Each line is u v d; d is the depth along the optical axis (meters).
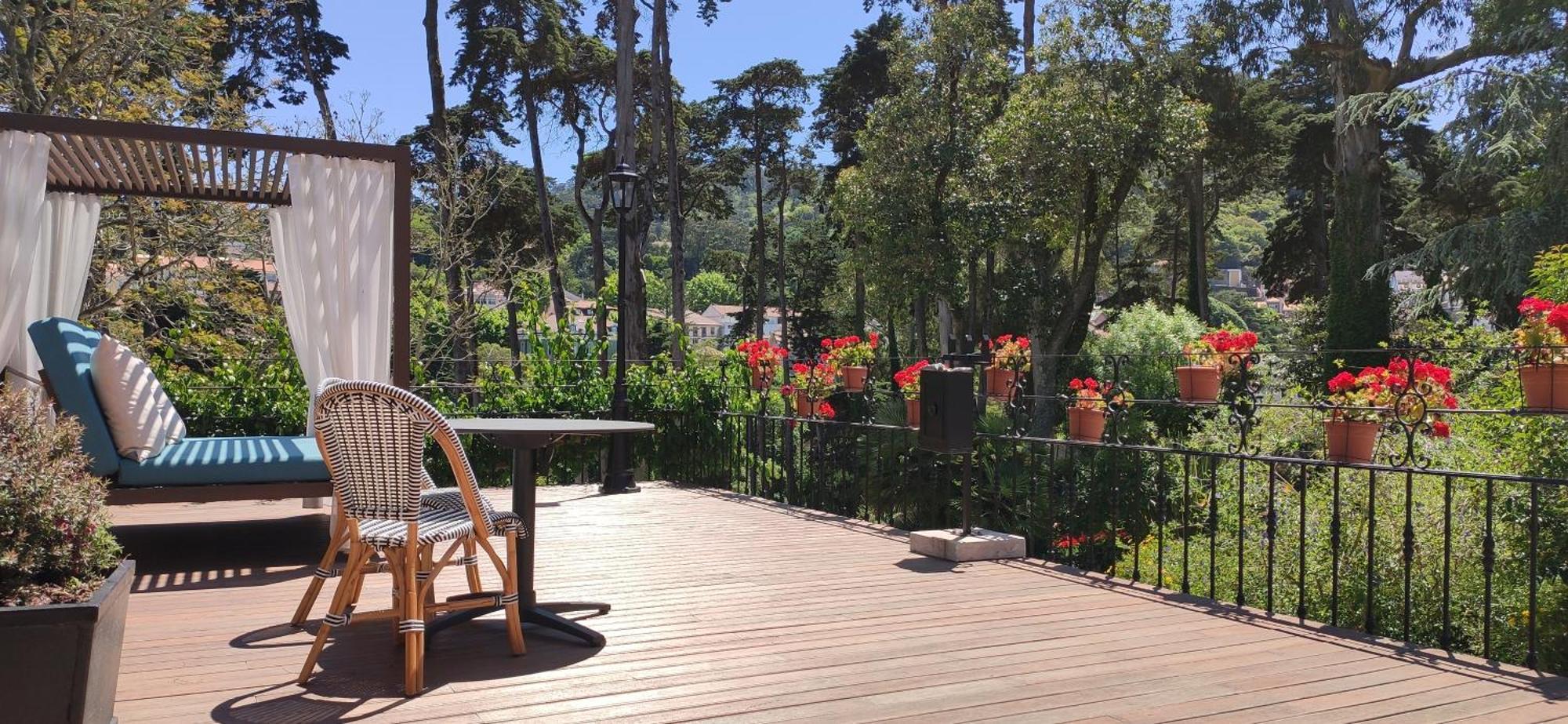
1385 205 29.73
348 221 5.41
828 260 39.97
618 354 8.08
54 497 2.26
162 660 3.25
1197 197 31.19
